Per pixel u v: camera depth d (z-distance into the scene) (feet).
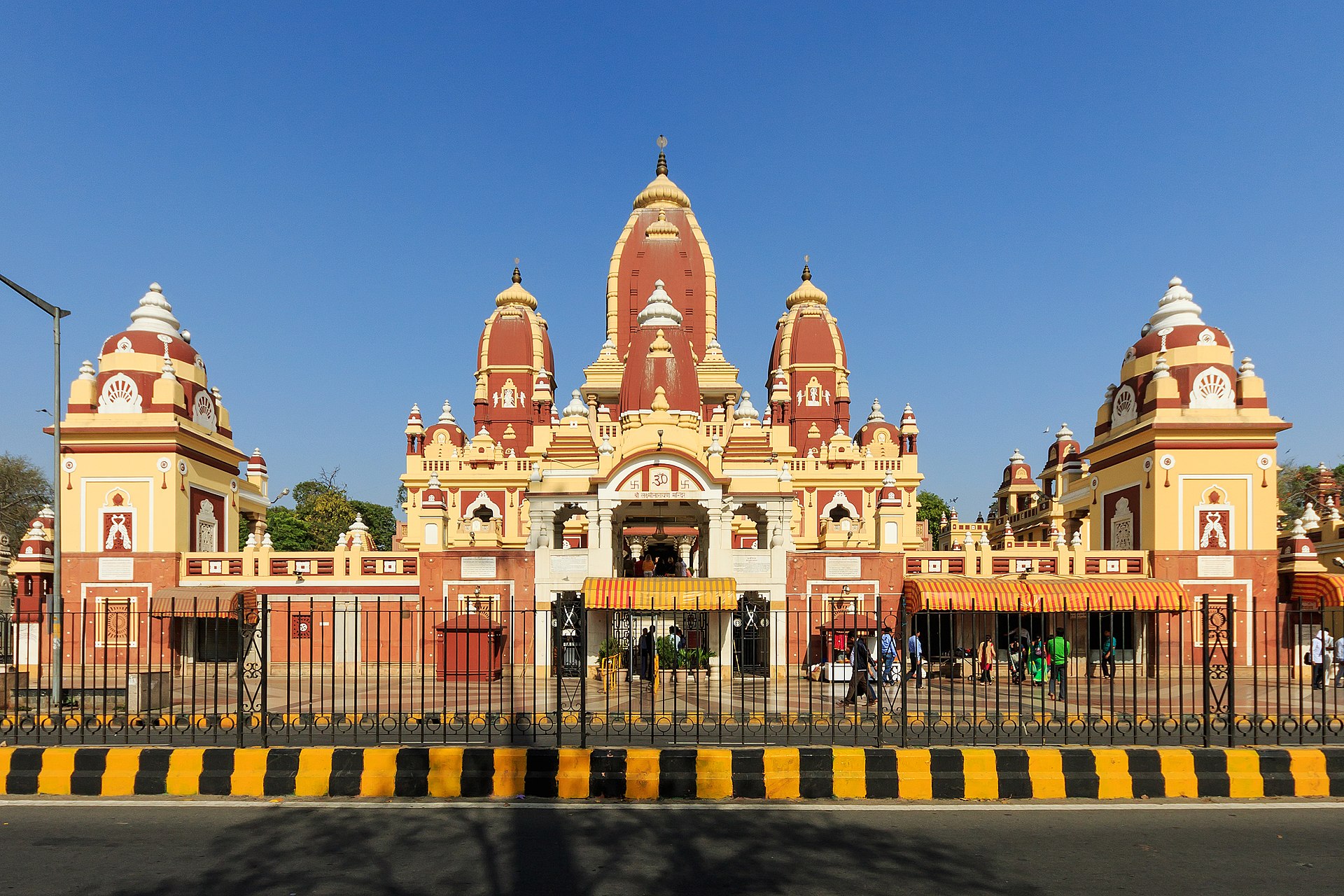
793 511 84.23
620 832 31.19
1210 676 38.19
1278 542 92.99
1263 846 30.01
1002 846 29.99
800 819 32.73
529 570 83.61
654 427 82.58
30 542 91.61
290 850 29.30
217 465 105.91
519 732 42.24
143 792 35.76
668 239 147.43
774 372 150.00
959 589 81.10
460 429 135.13
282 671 90.02
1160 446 89.97
